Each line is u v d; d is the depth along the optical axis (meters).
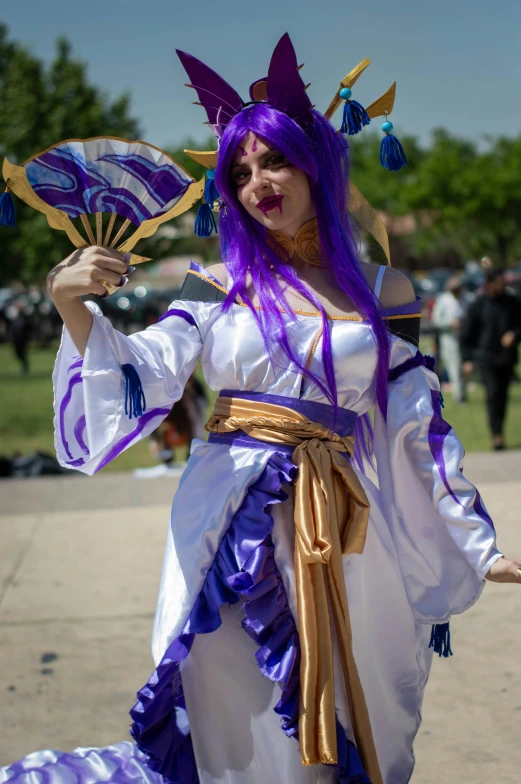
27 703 3.33
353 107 2.21
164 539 5.32
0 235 26.08
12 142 25.08
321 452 2.09
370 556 2.20
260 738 2.04
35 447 11.12
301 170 2.13
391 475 2.24
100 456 2.03
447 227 46.66
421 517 2.25
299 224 2.21
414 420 2.19
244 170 2.15
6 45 27.14
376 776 2.03
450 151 45.78
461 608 2.24
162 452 8.13
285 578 2.04
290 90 2.16
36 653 3.76
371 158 50.56
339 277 2.17
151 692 2.04
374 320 2.15
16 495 6.66
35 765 2.64
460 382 12.82
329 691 1.97
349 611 2.12
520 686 3.30
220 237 2.29
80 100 25.94
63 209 2.05
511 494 5.96
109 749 2.75
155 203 2.08
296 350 2.10
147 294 23.34
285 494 2.04
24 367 20.47
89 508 6.18
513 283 23.05
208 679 2.07
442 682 3.37
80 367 2.09
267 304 2.12
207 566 2.06
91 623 4.07
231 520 2.06
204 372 2.20
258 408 2.12
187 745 2.35
